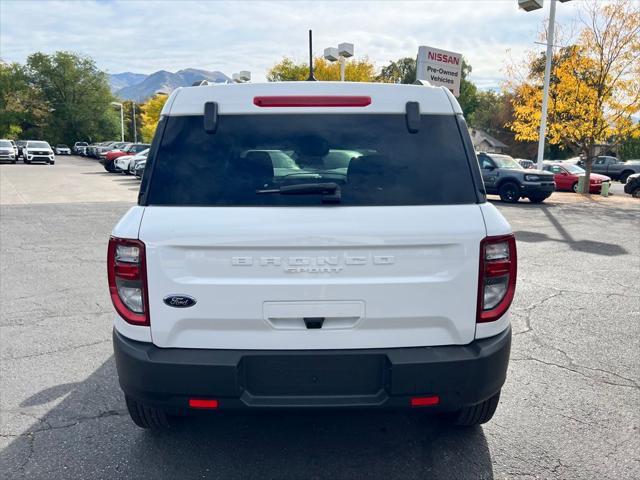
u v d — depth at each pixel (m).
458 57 13.41
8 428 3.25
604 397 3.64
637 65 19.12
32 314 5.50
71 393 3.72
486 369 2.45
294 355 2.40
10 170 32.78
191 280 2.37
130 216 2.46
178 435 3.17
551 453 2.97
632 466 2.84
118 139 88.50
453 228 2.39
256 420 3.36
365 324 2.41
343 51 18.59
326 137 2.54
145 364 2.40
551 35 17.69
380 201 2.43
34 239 9.93
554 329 5.01
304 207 2.39
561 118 21.03
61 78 82.88
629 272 7.41
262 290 2.36
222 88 2.60
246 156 2.51
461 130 2.58
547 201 18.42
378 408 2.44
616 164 33.41
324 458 2.94
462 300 2.43
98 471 2.81
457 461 2.90
